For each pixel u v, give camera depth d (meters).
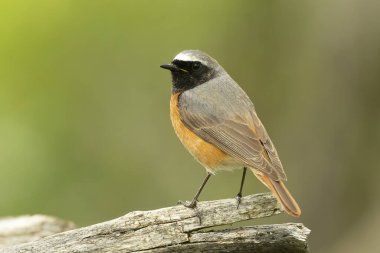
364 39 16.61
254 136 10.07
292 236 8.77
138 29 18.23
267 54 18.34
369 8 16.52
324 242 16.58
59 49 17.58
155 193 17.27
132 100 18.03
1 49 17.20
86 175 16.75
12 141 16.14
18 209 15.48
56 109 17.14
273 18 18.28
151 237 8.95
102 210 16.56
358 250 15.91
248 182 17.27
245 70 18.50
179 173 17.58
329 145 17.00
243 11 18.50
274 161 9.62
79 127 17.20
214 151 10.27
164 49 18.25
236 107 10.47
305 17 17.83
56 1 17.50
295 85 17.98
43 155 16.20
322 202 16.83
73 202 16.12
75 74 17.73
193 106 10.55
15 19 17.25
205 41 18.59
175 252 8.95
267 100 18.27
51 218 11.37
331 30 17.02
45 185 15.90
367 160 16.69
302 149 17.38
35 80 17.31
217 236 8.88
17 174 15.84
